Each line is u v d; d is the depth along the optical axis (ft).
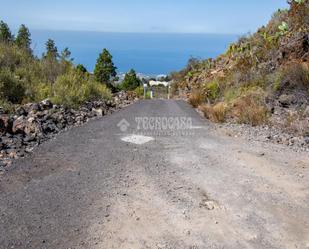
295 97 28.50
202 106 39.58
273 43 40.27
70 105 33.35
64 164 16.34
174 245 9.84
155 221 11.18
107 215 11.44
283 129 24.95
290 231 10.68
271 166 16.65
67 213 11.50
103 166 16.26
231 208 12.18
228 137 23.18
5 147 18.31
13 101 31.45
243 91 36.04
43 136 21.34
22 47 47.55
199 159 17.80
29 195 12.77
